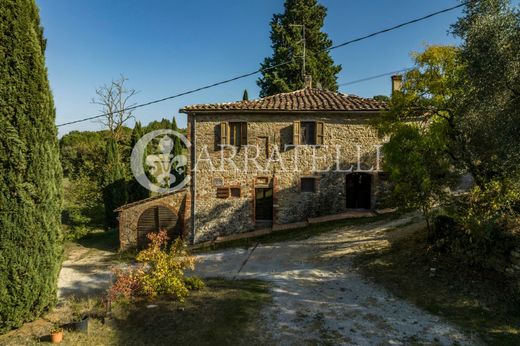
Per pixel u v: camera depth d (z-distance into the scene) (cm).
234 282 1026
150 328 728
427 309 772
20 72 704
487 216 827
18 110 699
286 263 1186
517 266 775
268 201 1745
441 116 946
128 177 2633
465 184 1066
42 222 739
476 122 817
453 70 895
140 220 1767
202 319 761
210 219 1706
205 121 1702
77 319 759
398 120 1040
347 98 1828
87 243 2019
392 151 998
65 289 1134
